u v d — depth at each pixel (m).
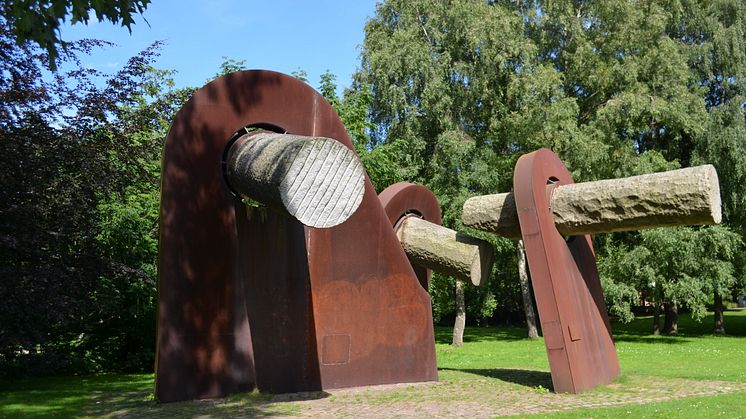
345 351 9.24
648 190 8.19
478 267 10.24
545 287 8.73
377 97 25.88
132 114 13.69
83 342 14.88
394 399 8.29
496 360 17.11
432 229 10.73
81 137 12.20
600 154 22.64
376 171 21.98
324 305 9.12
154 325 15.06
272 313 8.66
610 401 8.01
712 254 22.81
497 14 25.17
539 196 8.90
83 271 11.55
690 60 25.45
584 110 26.81
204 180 8.29
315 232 9.15
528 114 23.73
